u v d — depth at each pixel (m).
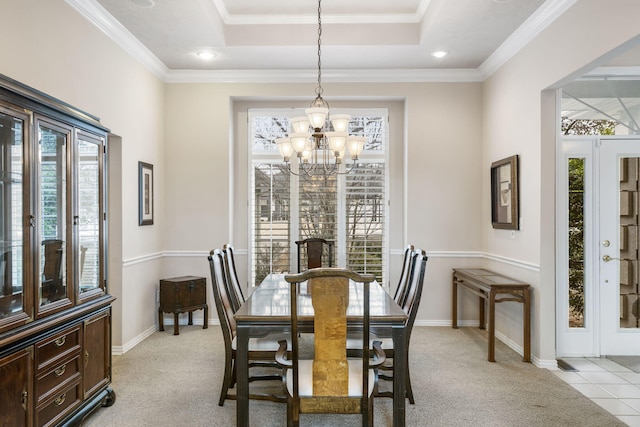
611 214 3.71
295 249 5.01
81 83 3.14
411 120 4.81
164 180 4.81
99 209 2.70
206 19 3.53
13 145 1.98
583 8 2.88
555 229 3.62
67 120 2.35
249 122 5.04
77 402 2.41
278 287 3.27
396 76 4.76
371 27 4.04
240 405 2.34
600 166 3.70
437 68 4.68
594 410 2.69
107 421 2.54
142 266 4.25
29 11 2.57
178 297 4.37
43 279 2.15
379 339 2.73
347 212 5.02
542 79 3.44
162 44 4.01
